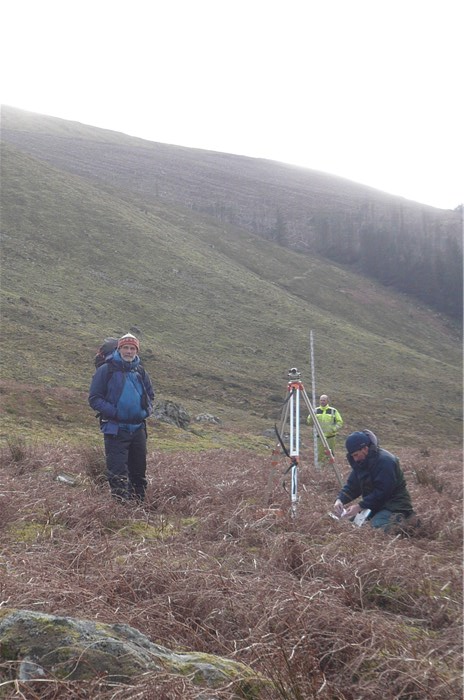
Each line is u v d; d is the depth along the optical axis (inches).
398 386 3034.0
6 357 1657.2
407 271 5876.0
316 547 234.2
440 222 7130.9
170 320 3056.1
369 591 190.5
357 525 272.5
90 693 102.1
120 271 3486.7
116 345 344.8
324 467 621.0
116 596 160.4
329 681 126.3
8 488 315.9
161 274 3639.3
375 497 286.2
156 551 207.6
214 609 159.0
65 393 1031.0
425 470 504.7
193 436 962.7
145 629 143.3
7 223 3560.5
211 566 197.6
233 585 174.9
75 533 237.9
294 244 6565.0
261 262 5310.0
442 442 2000.5
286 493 355.9
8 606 142.9
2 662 109.4
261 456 693.3
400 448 1551.4
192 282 3690.9
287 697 113.3
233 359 2785.4
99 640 112.6
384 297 5403.5
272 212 7613.2
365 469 291.9
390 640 144.5
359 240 6451.8
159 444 787.4
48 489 315.9
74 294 2933.1
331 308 4793.3
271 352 3058.6
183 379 2111.2
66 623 116.1
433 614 181.0
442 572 213.9
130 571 180.4
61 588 155.9
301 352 3171.8
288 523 274.2
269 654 126.5
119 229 4047.7
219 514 285.6
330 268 5738.2
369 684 127.0
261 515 285.3
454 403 2915.8
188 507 318.0
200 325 3115.2
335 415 717.9
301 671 122.7
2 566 176.4
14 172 4333.2
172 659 117.8
